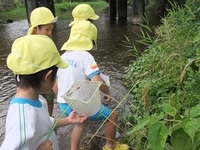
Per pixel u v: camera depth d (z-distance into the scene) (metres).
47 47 1.48
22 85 1.49
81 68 2.55
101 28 10.30
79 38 2.63
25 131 1.38
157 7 13.20
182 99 2.29
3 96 4.24
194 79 2.46
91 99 1.93
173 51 3.09
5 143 1.36
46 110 1.65
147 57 3.99
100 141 2.94
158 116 1.65
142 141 2.39
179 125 1.46
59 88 2.61
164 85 2.86
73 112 1.89
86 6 3.13
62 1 20.50
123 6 11.94
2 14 15.55
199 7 4.06
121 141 2.79
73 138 2.58
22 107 1.44
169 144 2.04
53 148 1.74
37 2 9.65
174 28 3.61
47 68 1.48
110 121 2.51
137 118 2.66
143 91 2.48
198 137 1.45
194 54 2.90
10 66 1.48
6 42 8.32
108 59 6.07
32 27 2.82
